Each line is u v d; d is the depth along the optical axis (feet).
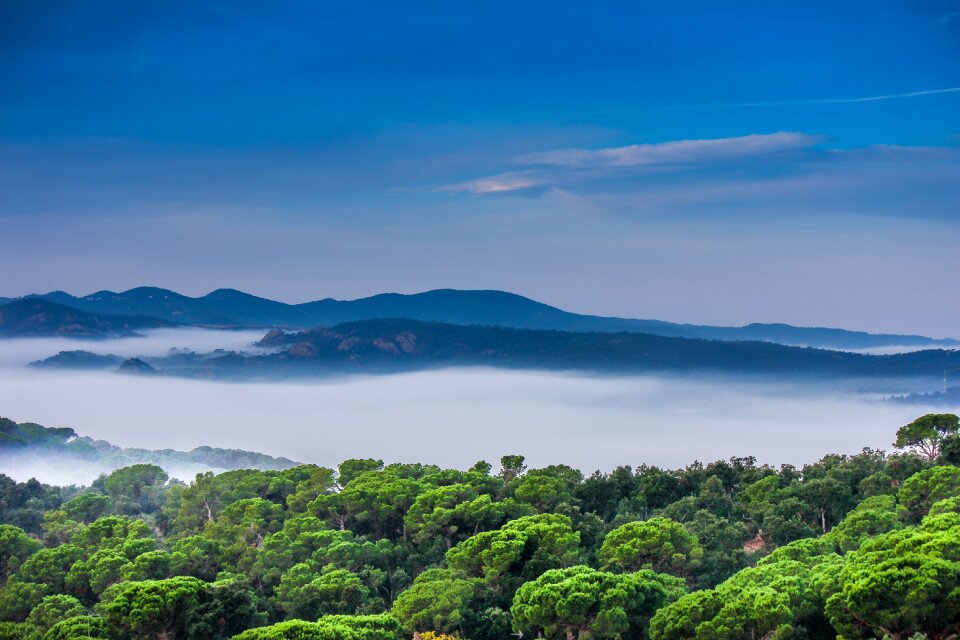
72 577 373.20
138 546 396.98
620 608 277.03
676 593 302.66
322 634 256.32
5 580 403.95
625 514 447.83
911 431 504.43
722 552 364.58
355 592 335.67
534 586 304.91
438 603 305.94
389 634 275.39
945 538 250.78
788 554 321.11
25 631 318.04
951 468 395.34
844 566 268.62
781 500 442.09
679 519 445.37
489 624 309.63
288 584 347.97
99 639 293.84
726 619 250.16
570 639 285.43
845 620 241.14
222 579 356.79
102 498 508.94
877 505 399.03
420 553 418.72
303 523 422.00
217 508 505.25
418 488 474.49
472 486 490.49
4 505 533.55
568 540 361.51
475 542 361.92
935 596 224.94
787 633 247.09
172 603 303.07
